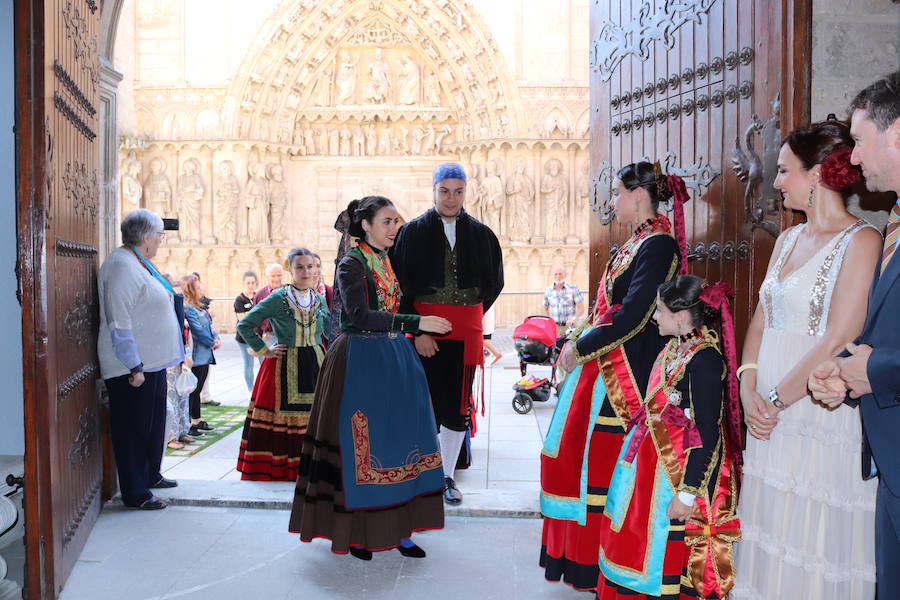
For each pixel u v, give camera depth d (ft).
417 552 13.15
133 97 54.54
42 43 10.36
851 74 10.42
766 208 10.80
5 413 17.60
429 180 58.13
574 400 11.17
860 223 8.29
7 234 17.47
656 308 10.30
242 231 55.26
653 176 10.80
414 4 55.47
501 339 51.06
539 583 12.03
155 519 15.01
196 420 24.63
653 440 9.56
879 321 7.01
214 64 54.75
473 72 55.62
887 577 7.43
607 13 15.96
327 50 57.36
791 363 8.51
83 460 13.50
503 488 17.69
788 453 8.52
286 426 17.57
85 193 13.89
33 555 10.61
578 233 55.11
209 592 11.66
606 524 9.98
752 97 11.18
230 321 54.70
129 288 14.53
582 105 54.70
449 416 15.75
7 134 17.34
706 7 12.37
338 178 58.29
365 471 12.20
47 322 10.57
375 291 12.77
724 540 9.23
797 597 8.33
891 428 7.00
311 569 12.59
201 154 54.95
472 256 15.80
